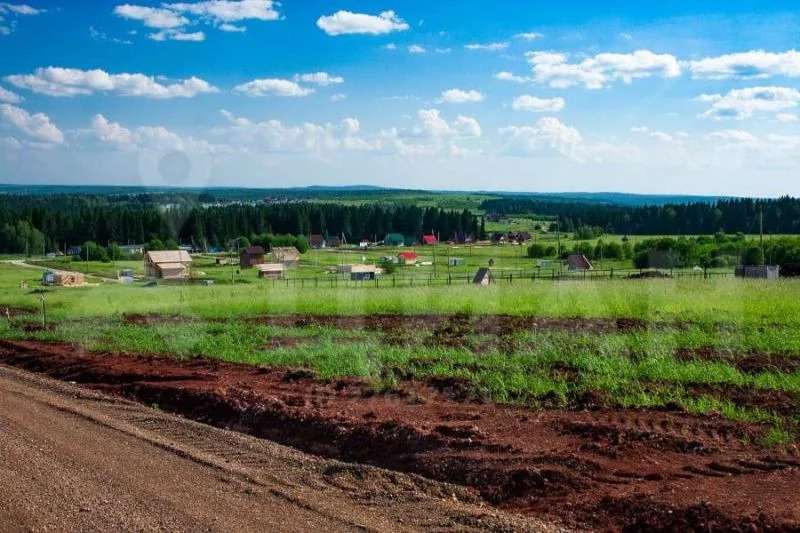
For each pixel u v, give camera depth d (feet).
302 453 30.25
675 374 40.11
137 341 66.03
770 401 34.19
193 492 24.35
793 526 19.79
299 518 21.97
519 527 21.26
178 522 21.49
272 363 51.57
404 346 56.49
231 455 29.48
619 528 21.50
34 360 58.39
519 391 37.73
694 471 25.26
